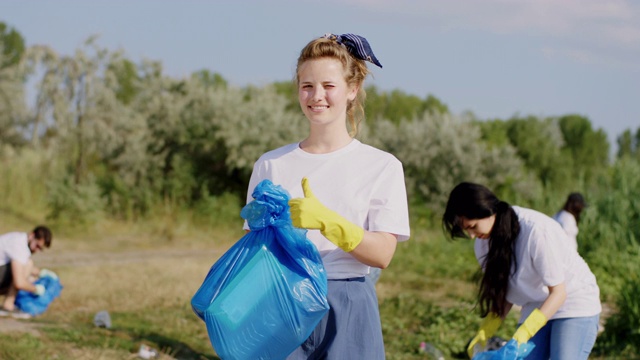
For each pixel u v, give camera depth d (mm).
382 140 25906
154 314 9359
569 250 4516
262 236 2832
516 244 4484
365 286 3010
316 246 2953
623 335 8789
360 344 2945
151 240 19797
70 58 23406
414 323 9555
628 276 10305
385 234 2893
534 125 34562
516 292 4617
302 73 3004
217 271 2824
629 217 13773
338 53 2986
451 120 26344
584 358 4566
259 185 2840
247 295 2750
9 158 24484
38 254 16328
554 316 4559
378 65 3131
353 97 3102
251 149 24125
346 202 2930
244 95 27328
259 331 2754
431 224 23734
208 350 7480
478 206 4426
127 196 22781
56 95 23469
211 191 24266
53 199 20188
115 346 7031
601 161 38219
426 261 15320
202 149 24547
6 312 8781
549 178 33500
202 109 24453
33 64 23750
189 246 19172
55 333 7273
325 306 2791
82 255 16500
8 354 6297
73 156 23609
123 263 14914
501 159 25719
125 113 24250
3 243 8961
